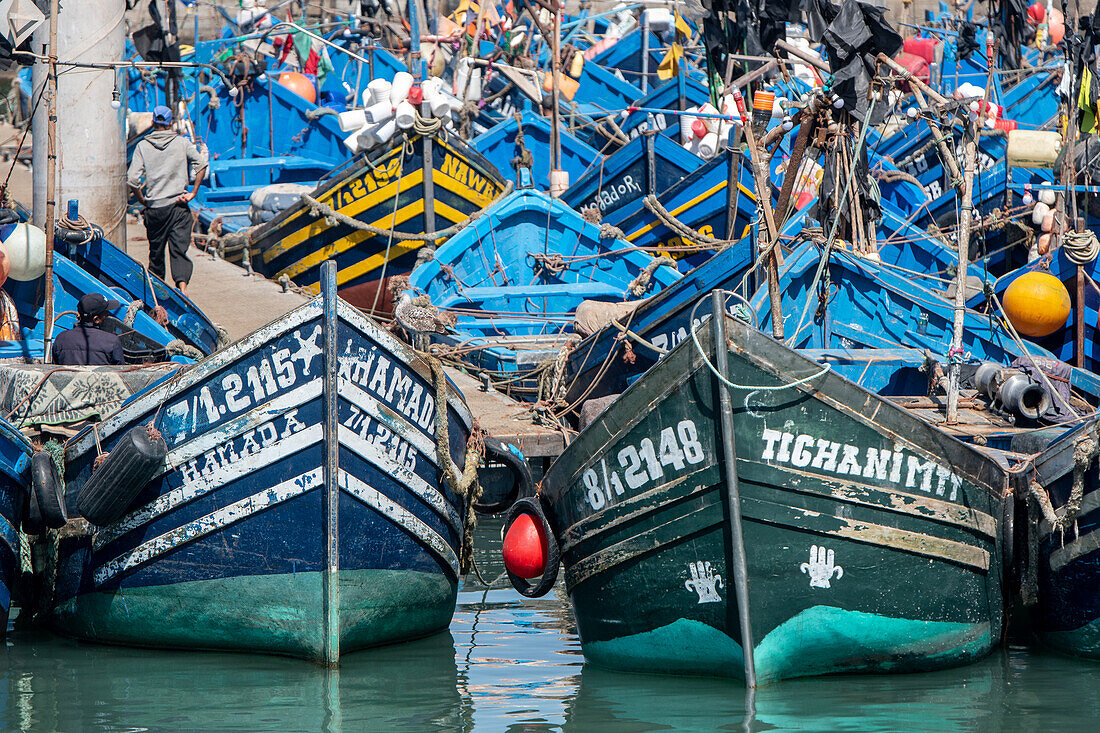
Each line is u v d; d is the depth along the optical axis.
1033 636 13.59
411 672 12.34
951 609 12.23
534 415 19.17
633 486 11.93
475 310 22.81
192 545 12.73
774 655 11.70
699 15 17.17
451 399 13.30
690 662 12.05
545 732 10.32
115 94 18.83
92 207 20.52
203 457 12.58
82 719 10.70
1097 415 12.08
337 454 12.21
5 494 12.96
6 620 13.28
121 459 12.38
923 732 10.28
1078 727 10.44
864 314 19.47
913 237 21.89
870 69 15.00
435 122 24.48
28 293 18.25
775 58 16.36
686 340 11.41
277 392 12.32
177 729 10.42
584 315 21.06
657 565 11.89
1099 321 20.97
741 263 18.09
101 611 13.30
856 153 15.09
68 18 20.16
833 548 11.60
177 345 16.50
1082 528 12.35
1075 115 20.75
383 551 12.79
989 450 14.13
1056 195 21.61
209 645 13.09
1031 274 19.95
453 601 14.20
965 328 19.94
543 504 13.12
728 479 11.23
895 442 11.70
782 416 11.37
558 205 24.59
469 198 25.53
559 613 15.21
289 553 12.44
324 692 11.58
